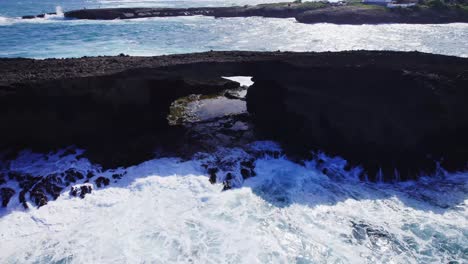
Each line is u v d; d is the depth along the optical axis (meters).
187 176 14.96
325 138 16.86
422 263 10.91
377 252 11.36
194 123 19.39
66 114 16.16
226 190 14.34
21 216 12.73
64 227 12.32
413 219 12.83
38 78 16.25
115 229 12.20
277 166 16.02
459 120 16.09
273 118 18.84
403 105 16.17
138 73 17.36
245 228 12.34
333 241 11.81
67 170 14.67
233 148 16.97
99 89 16.42
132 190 14.14
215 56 20.17
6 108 15.23
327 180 15.25
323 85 17.52
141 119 17.80
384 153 15.77
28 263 10.84
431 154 15.89
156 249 11.33
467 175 15.43
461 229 12.27
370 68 17.23
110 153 15.95
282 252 11.30
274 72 18.39
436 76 16.45
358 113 16.39
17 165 15.09
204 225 12.44
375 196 14.22
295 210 13.34
